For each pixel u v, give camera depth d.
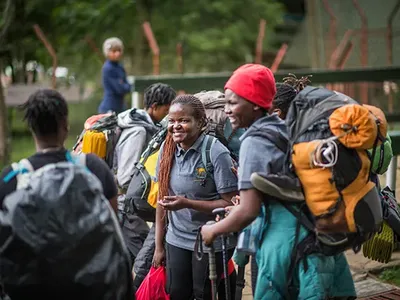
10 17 15.06
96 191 3.41
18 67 19.80
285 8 25.36
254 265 4.57
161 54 20.98
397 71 11.67
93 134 5.60
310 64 20.92
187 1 20.86
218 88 10.87
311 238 3.88
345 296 4.21
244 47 22.22
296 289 4.00
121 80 11.89
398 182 8.88
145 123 5.65
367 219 3.80
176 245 4.82
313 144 3.76
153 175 5.17
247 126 4.06
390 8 17.62
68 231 3.30
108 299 3.40
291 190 3.81
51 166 3.40
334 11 18.91
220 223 3.90
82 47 19.92
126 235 5.74
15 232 3.28
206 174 4.67
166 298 4.97
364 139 3.73
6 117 13.05
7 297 3.51
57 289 3.34
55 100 3.59
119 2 19.31
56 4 19.52
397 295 5.93
